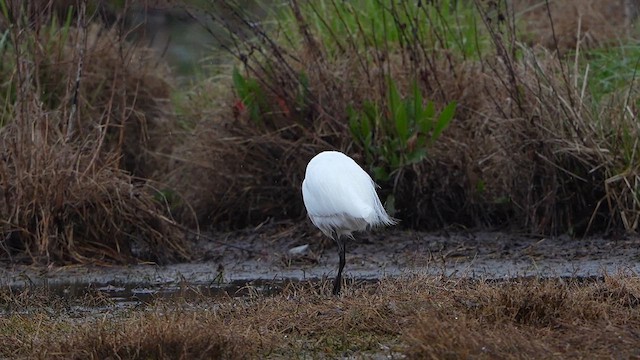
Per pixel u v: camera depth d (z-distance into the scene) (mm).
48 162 12281
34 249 12258
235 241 13641
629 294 8617
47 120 12367
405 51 14617
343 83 14273
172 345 7512
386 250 12531
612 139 12898
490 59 14641
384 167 13648
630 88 13016
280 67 14297
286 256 12266
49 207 12141
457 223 13797
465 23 15664
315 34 15383
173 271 11867
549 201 13047
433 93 14203
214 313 8617
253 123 14555
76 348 7625
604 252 11859
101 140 12484
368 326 8172
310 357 7617
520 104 13125
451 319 7820
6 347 7934
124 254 12391
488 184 13844
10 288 10555
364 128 13602
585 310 8062
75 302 9969
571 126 12945
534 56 13422
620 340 7285
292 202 14273
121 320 8547
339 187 9062
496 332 7465
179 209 14883
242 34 14688
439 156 13820
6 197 12312
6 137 12484
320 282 10180
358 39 15180
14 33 12422
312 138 14141
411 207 13750
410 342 7410
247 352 7629
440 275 9773
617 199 12539
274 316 8484
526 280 9766
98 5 13445
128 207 12398
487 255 12023
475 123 14008
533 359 6938
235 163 14594
